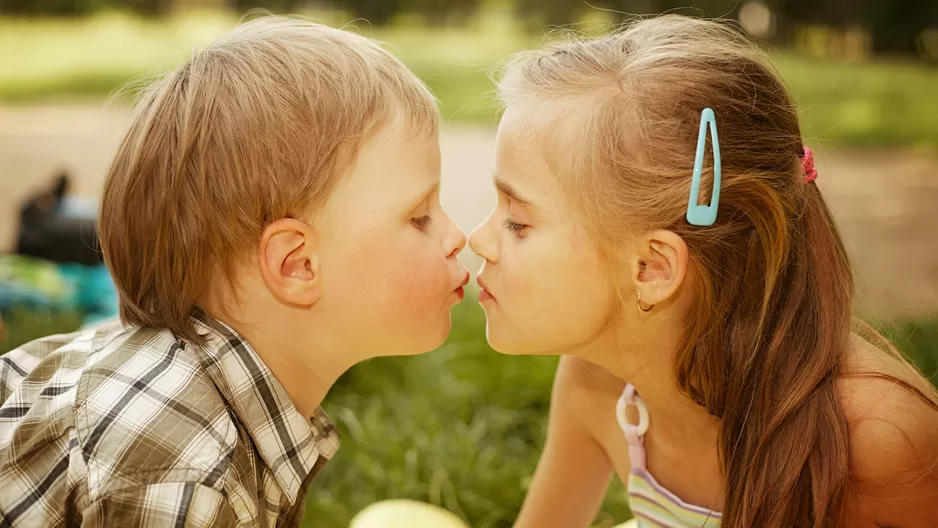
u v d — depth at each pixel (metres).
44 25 12.02
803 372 1.16
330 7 12.96
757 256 1.16
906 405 1.13
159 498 0.98
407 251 1.19
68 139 6.12
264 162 1.12
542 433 2.45
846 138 7.12
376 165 1.17
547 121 1.17
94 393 1.07
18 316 2.92
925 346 2.72
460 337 2.90
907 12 12.07
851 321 1.29
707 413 1.28
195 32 11.55
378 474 2.26
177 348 1.13
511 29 12.60
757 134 1.15
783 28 12.39
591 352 1.26
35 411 1.11
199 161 1.13
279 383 1.18
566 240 1.17
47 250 3.18
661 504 1.35
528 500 1.57
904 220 5.04
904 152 6.86
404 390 2.74
